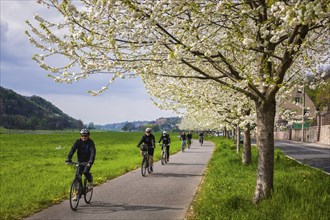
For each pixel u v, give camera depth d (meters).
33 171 20.02
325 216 6.90
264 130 8.78
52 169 20.95
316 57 11.64
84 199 10.11
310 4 4.89
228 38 7.39
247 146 18.95
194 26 7.17
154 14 6.32
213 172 16.31
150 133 17.59
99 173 17.44
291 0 6.56
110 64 7.66
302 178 12.34
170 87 13.94
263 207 7.79
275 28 6.75
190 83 14.34
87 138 10.12
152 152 17.66
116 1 6.47
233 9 7.48
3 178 17.00
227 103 16.30
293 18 5.16
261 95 8.40
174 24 7.63
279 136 91.19
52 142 63.41
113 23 6.89
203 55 7.45
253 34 7.13
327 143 55.75
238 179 13.67
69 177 17.11
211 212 8.05
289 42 7.33
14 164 24.75
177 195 11.52
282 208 7.62
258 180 8.85
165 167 20.47
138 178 15.67
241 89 8.64
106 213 9.06
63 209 9.58
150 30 6.93
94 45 7.09
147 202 10.42
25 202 10.45
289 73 14.17
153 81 14.71
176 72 11.23
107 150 40.31
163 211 9.26
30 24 6.95
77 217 8.66
